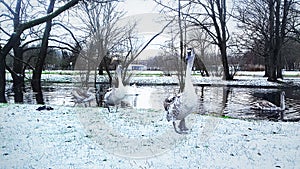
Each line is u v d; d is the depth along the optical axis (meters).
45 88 28.91
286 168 5.45
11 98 21.12
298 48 43.62
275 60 37.22
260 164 5.62
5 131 7.80
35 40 23.38
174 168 5.36
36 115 10.23
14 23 19.59
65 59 30.94
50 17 12.82
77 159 5.77
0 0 19.30
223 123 9.47
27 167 5.29
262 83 33.47
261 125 9.28
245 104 20.42
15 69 24.12
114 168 5.32
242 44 38.69
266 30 37.78
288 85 32.50
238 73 52.62
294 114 17.11
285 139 7.43
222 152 6.31
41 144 6.70
